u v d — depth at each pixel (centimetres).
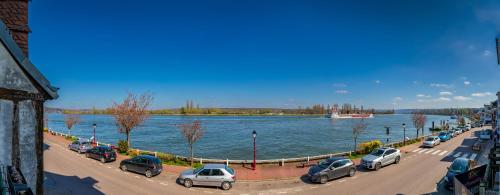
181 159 2689
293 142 5525
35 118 662
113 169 2292
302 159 2709
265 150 4547
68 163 2488
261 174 2186
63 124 10694
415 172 2280
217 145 5062
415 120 5197
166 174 2152
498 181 1290
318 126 10212
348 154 3016
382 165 2442
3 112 616
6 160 618
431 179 2055
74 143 3216
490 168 1395
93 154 2667
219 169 1820
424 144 3800
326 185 1912
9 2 670
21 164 639
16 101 634
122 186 1822
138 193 1689
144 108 3284
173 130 7906
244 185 1906
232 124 11288
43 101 677
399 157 2666
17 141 635
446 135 4644
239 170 2314
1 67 613
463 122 9588
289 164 2566
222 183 1797
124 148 3041
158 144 5131
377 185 1903
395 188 1834
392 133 7750
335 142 5544
